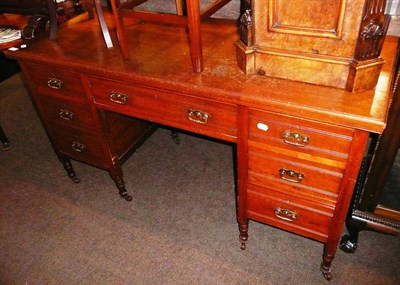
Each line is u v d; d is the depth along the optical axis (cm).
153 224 187
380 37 99
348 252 163
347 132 106
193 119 133
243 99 113
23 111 289
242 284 156
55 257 175
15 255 178
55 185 217
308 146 116
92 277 164
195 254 171
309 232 142
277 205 141
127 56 142
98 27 176
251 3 110
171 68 134
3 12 190
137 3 147
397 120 112
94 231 186
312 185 126
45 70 159
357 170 113
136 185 212
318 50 108
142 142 219
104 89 149
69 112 171
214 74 126
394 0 134
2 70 276
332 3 98
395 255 161
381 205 140
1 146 253
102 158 186
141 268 166
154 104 139
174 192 206
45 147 249
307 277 156
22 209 203
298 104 106
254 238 175
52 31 165
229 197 200
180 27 167
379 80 113
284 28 109
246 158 133
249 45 117
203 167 222
